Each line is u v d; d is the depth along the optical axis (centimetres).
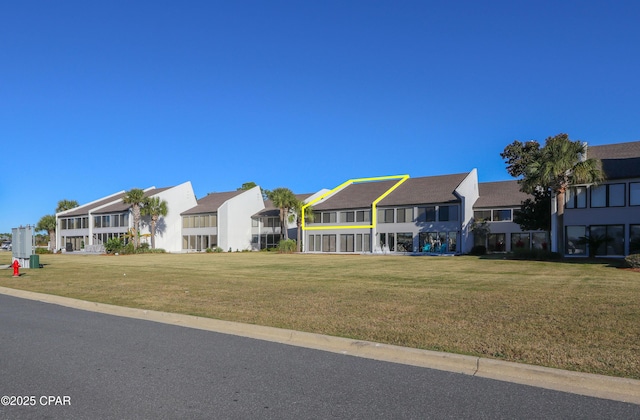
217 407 519
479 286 1597
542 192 3372
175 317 1066
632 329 861
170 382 605
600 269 2209
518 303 1187
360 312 1077
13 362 703
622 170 3116
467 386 584
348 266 2717
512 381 604
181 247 6525
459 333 838
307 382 602
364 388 578
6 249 8431
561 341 771
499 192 4562
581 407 514
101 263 3362
